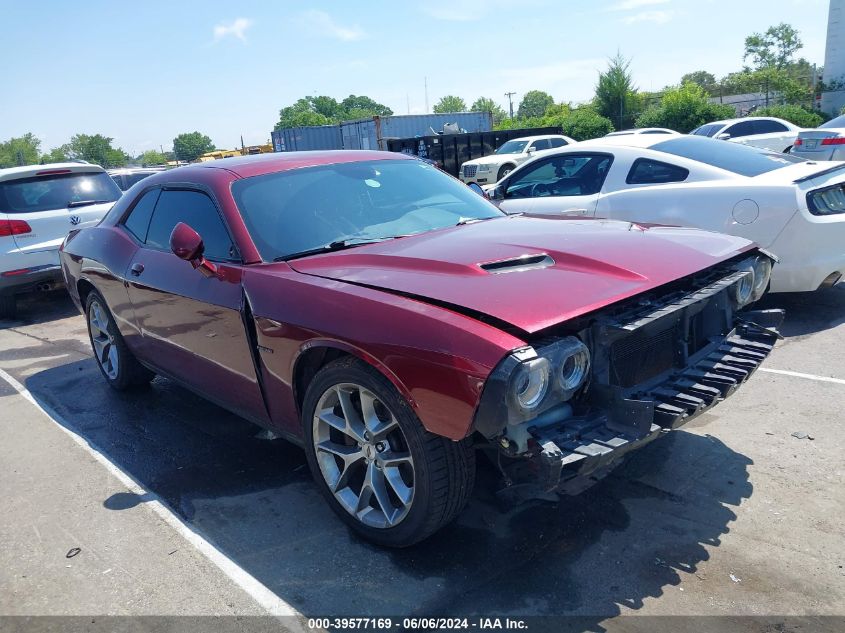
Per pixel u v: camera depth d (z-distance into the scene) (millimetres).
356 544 2943
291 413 3137
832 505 3006
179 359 3934
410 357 2420
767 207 5207
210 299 3369
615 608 2443
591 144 6547
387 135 29547
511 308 2412
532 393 2242
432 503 2580
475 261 2795
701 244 3238
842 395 4168
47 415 4758
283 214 3455
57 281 8164
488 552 2811
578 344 2398
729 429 3811
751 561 2656
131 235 4387
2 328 7832
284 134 33562
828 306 6066
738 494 3139
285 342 2928
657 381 2824
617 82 36312
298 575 2752
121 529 3189
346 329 2639
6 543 3143
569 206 6297
